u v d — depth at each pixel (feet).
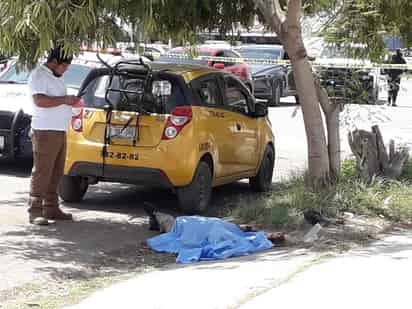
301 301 21.17
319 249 27.86
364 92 39.17
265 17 33.86
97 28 27.02
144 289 22.89
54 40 26.71
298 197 32.76
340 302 21.08
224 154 35.99
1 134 40.57
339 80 37.50
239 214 33.01
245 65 79.51
